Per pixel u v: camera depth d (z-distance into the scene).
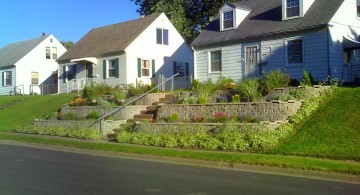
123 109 22.59
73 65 38.56
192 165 13.48
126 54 33.66
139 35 34.75
